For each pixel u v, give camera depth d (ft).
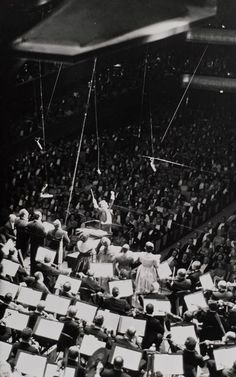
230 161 110.63
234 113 136.87
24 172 91.40
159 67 130.11
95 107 115.34
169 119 130.41
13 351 31.83
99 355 32.14
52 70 96.17
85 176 94.99
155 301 40.27
